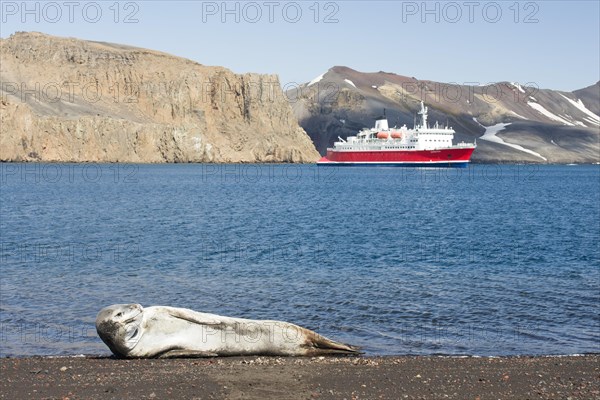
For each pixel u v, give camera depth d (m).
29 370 15.01
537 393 13.20
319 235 53.00
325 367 15.33
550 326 21.16
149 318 16.48
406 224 64.25
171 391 13.20
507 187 157.12
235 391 13.22
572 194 127.50
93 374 14.58
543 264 36.44
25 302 24.70
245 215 73.56
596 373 14.83
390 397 12.90
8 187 132.62
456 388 13.54
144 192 120.50
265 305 24.45
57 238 49.28
